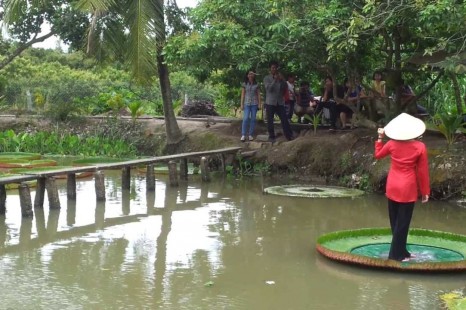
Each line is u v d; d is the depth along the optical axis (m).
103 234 8.06
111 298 5.61
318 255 7.06
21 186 9.04
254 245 7.50
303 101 14.85
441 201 10.33
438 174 10.41
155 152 16.36
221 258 6.93
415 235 7.46
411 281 6.08
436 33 11.19
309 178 12.62
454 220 9.04
